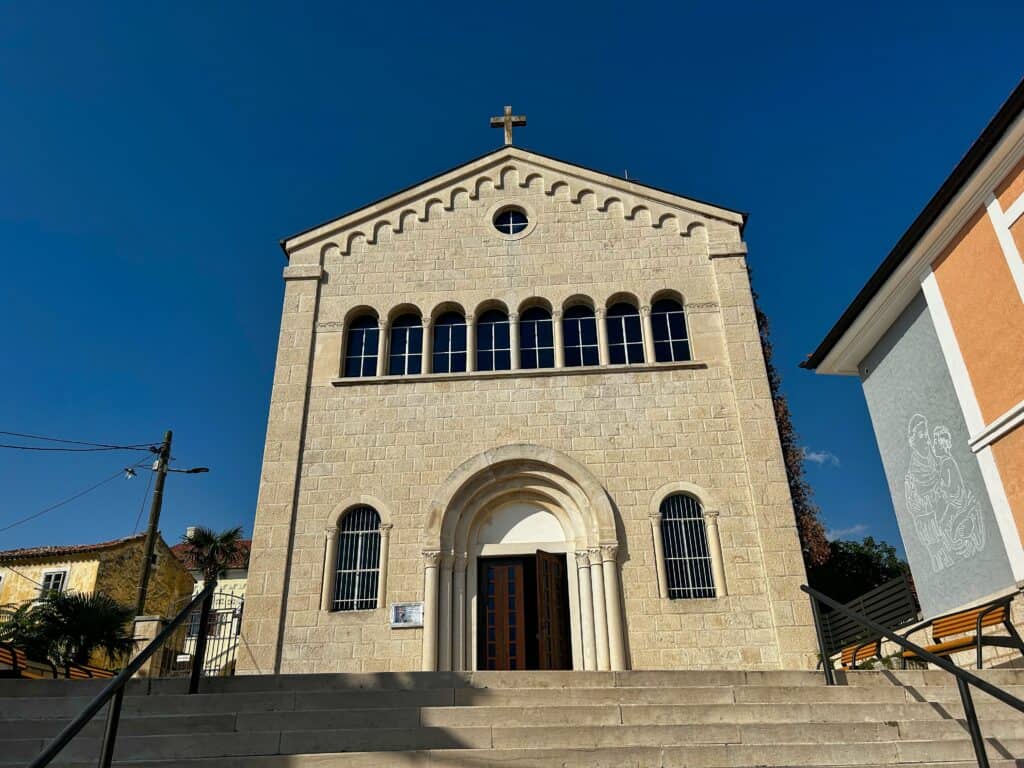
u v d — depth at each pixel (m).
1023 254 11.97
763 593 15.93
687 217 19.91
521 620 16.41
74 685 9.33
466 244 19.92
